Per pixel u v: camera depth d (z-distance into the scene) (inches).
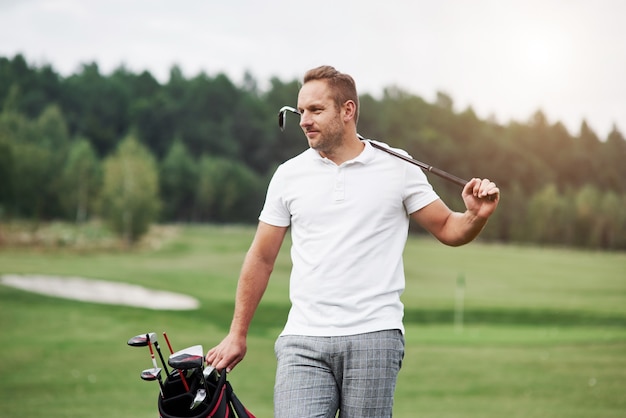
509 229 3216.0
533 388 419.2
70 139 3599.9
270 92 4360.2
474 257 2126.0
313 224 108.3
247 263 113.3
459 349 602.5
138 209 2450.8
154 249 2225.6
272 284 1409.9
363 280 106.0
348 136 110.3
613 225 3125.0
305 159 111.3
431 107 4247.0
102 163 2982.3
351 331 104.7
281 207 112.2
